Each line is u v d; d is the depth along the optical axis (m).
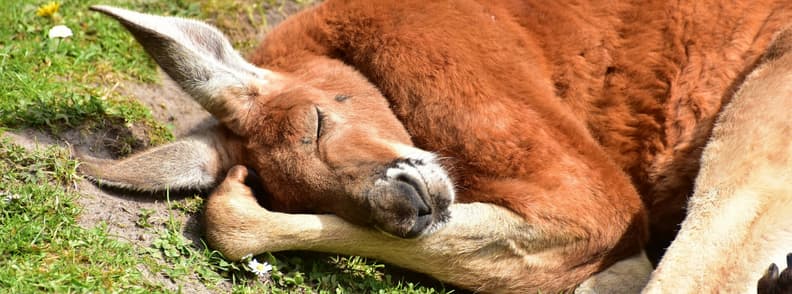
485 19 14.29
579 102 14.64
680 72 14.34
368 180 12.73
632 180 14.52
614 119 14.52
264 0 20.55
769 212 11.91
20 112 14.98
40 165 13.84
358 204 12.69
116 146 15.46
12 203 12.80
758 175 12.26
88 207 13.44
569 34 14.62
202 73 13.72
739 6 14.41
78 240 12.37
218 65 13.79
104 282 11.71
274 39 14.98
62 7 18.61
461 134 13.54
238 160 14.02
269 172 13.46
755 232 11.82
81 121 15.48
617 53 14.57
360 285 13.20
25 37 17.50
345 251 13.33
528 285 13.41
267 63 14.73
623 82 14.51
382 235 13.04
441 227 12.88
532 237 13.14
